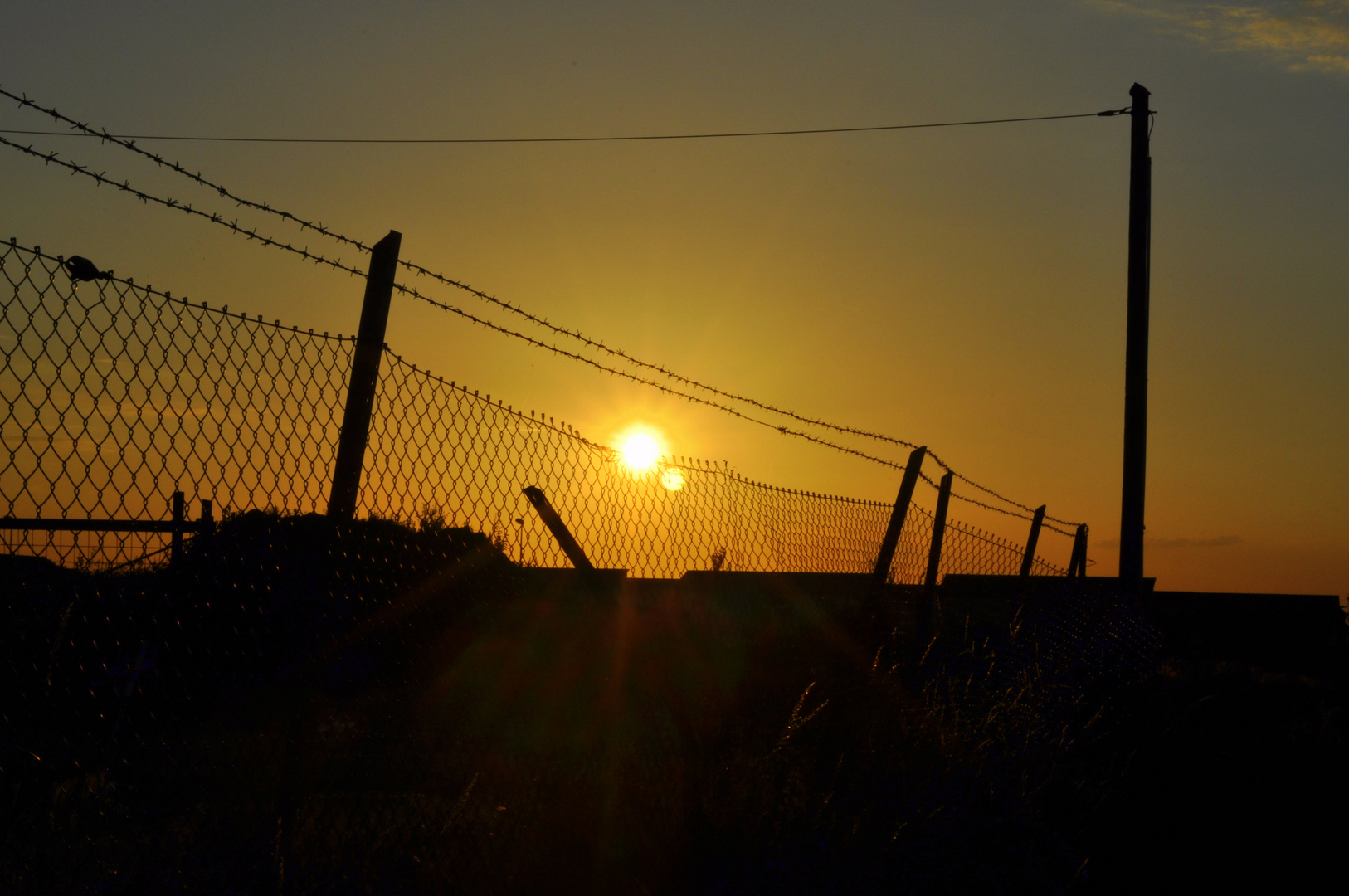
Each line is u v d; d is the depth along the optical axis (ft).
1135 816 20.61
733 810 15.20
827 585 22.41
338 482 11.95
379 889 11.76
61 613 11.23
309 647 12.00
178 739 11.60
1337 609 91.56
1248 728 29.55
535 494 14.49
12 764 10.71
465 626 14.01
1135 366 36.27
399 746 13.16
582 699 15.61
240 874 10.85
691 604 19.77
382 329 12.67
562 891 13.35
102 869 10.57
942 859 15.76
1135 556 35.83
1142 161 37.04
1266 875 18.26
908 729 20.24
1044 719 22.90
